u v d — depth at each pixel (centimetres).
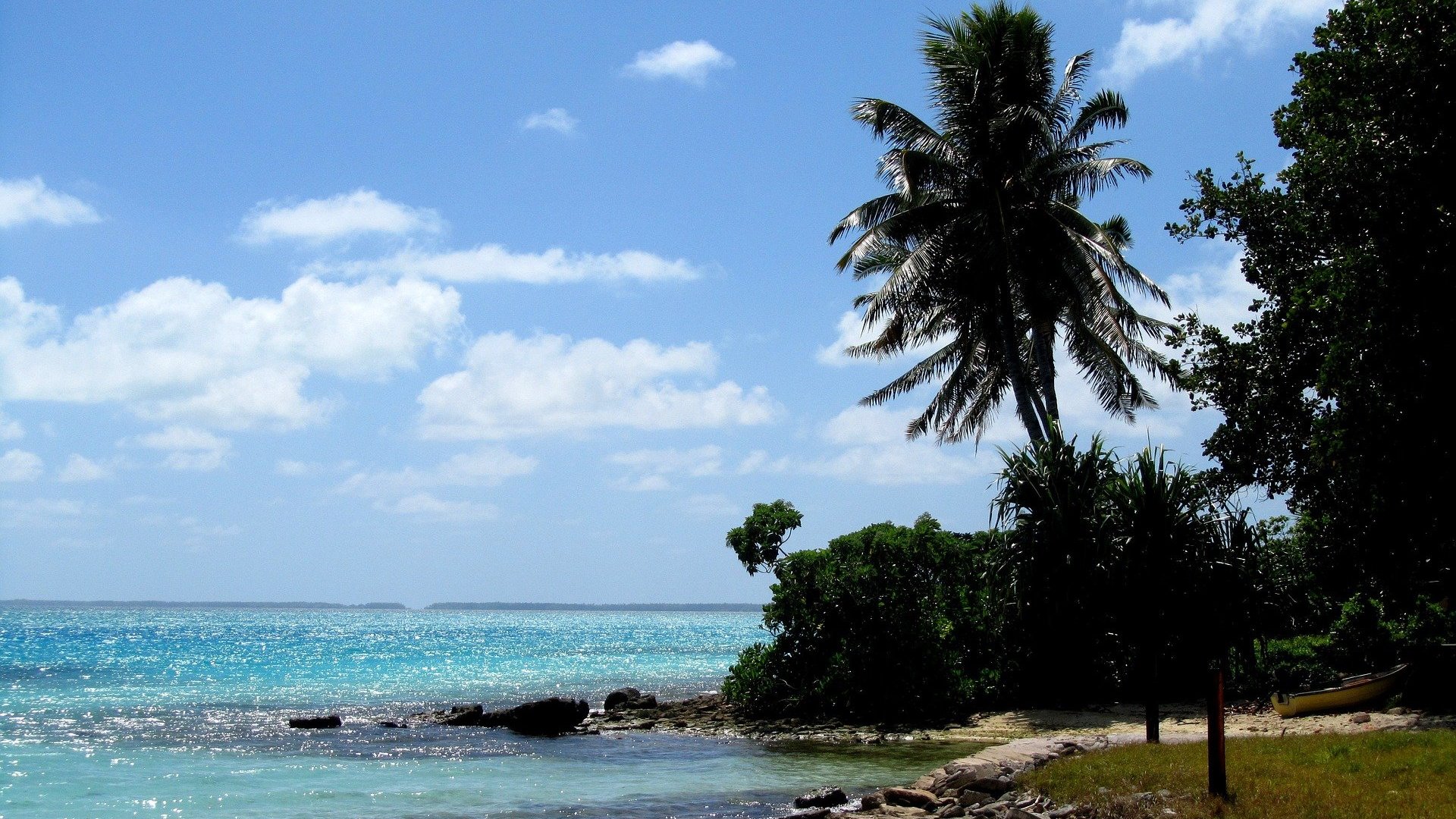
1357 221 2062
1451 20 1864
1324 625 3112
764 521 3309
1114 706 2883
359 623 19750
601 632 15925
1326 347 2247
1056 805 1437
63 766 2327
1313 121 2198
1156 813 1282
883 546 3103
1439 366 1900
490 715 3203
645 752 2636
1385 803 1199
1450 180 1892
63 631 12381
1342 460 2072
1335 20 2114
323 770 2322
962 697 2984
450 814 1817
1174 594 1839
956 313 3275
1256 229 2478
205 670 5831
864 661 3056
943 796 1675
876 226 3078
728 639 12800
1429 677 2334
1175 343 2611
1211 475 2478
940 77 3084
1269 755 1533
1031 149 3042
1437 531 2047
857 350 3550
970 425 3800
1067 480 2192
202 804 1911
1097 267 2941
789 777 2209
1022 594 2206
